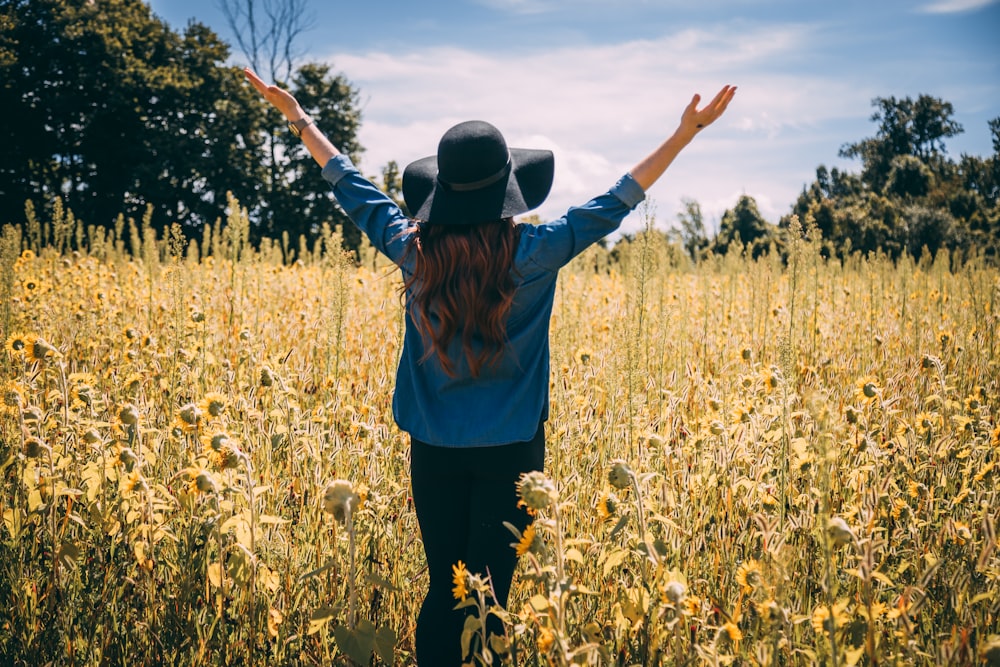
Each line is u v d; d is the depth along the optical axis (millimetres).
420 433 2615
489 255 2465
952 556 2775
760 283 7426
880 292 8406
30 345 3238
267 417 3510
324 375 4848
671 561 2713
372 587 2836
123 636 2643
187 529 2840
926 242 42594
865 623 2258
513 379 2557
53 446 3199
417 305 2562
